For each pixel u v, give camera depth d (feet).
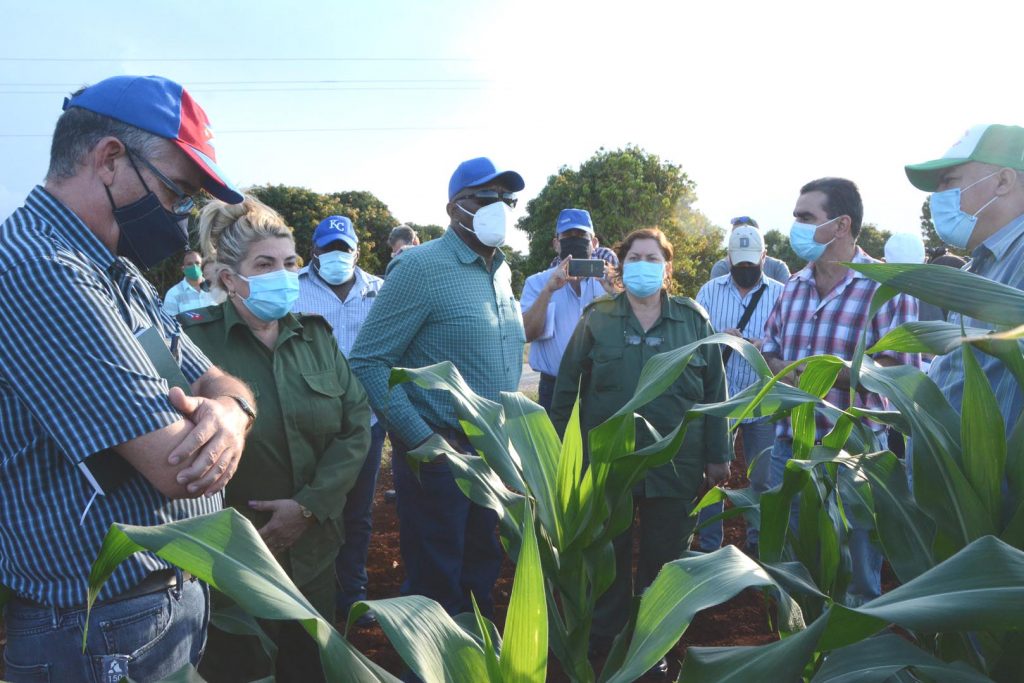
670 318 10.45
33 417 4.18
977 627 2.86
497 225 9.29
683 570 3.44
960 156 6.49
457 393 5.61
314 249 15.85
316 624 2.93
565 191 106.11
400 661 10.81
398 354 9.34
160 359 4.61
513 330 10.18
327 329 8.78
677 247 102.89
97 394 4.01
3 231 4.29
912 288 3.79
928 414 4.66
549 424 5.71
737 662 3.19
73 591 4.30
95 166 4.50
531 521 3.27
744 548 15.28
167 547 2.96
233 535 3.15
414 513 9.42
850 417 5.25
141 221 4.64
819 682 3.54
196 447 4.23
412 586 9.64
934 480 4.26
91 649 4.36
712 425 10.56
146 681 4.58
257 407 7.62
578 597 5.28
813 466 4.85
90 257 4.48
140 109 4.48
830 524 4.97
